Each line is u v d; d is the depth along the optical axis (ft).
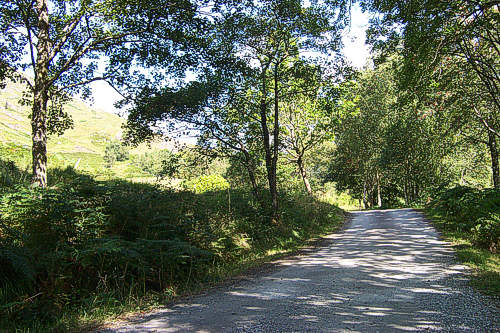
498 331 11.48
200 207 35.14
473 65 48.65
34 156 31.99
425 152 110.52
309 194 80.43
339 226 61.36
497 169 72.95
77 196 22.81
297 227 51.01
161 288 21.42
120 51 37.60
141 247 21.03
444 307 14.49
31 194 20.71
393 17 32.35
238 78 43.83
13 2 32.86
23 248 17.07
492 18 33.37
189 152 46.73
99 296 17.69
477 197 44.52
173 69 39.47
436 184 111.86
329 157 147.13
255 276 24.49
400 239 37.91
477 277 19.35
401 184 151.84
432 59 34.99
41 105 32.63
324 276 22.49
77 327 14.12
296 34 46.03
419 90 40.37
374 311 14.38
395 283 19.33
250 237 39.63
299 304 16.08
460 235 35.24
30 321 14.44
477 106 62.13
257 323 13.46
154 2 32.68
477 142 76.74
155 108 38.83
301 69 46.16
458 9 30.73
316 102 55.16
